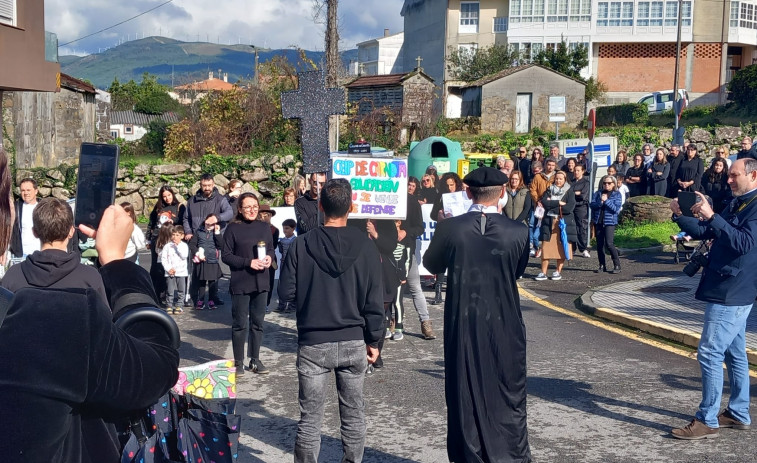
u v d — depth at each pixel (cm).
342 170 817
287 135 3142
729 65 5747
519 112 4253
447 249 506
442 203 1167
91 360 178
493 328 496
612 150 2564
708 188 1453
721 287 582
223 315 1134
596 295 1180
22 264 294
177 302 1171
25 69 1764
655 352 865
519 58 5272
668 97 4597
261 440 613
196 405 271
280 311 1144
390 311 934
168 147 3219
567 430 616
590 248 1738
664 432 612
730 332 586
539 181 1638
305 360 505
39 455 169
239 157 2547
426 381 766
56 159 2931
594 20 5478
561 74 4234
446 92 4509
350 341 505
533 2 5572
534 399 696
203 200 1170
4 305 174
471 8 5806
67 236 378
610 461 551
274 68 3250
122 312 211
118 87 7688
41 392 169
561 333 960
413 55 6494
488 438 490
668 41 5425
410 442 600
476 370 494
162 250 1173
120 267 222
